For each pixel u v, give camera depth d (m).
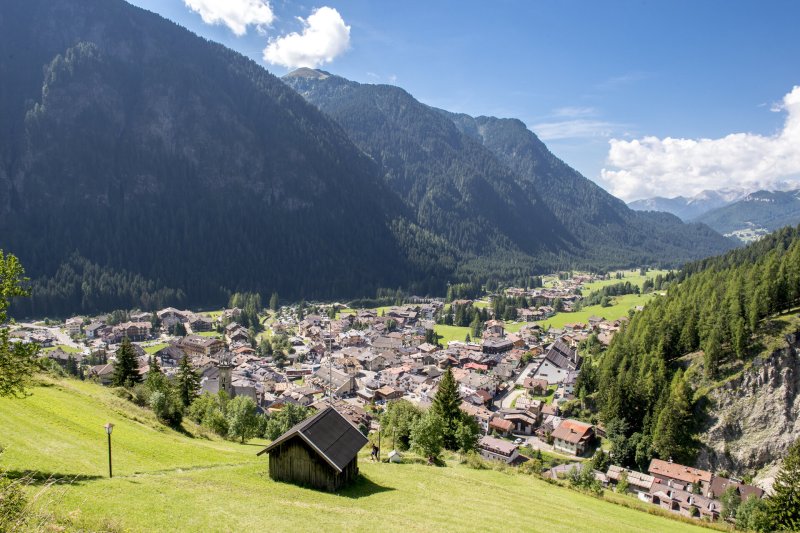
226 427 79.88
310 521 31.58
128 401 75.50
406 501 40.00
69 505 28.33
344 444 43.25
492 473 58.03
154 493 33.84
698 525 50.03
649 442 107.19
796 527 62.47
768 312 114.81
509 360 189.12
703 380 113.00
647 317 147.25
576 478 73.88
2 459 37.75
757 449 100.75
